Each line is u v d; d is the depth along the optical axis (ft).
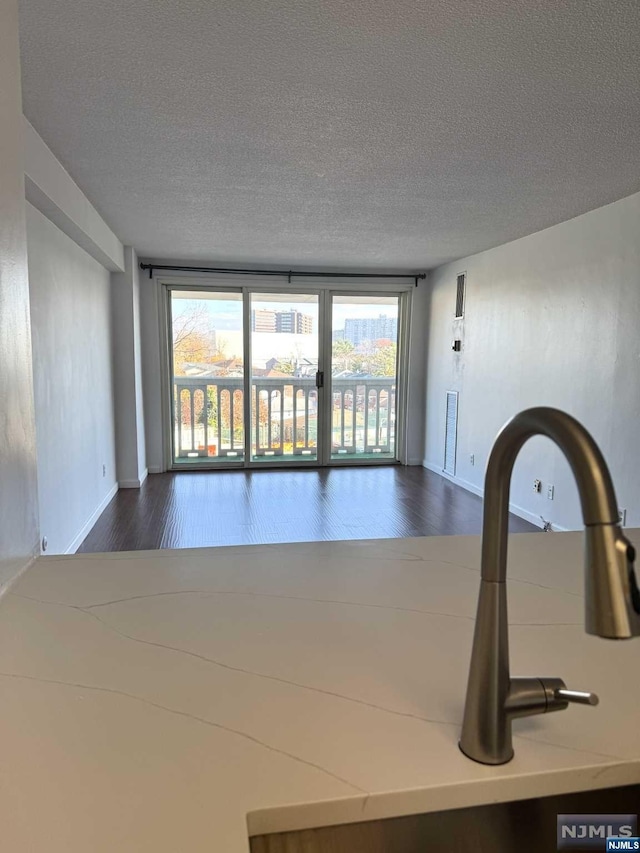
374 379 20.67
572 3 4.84
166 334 18.72
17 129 3.32
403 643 2.56
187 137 7.85
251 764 1.77
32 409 3.55
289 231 13.69
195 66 5.92
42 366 9.41
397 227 13.03
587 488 1.45
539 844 1.84
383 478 18.61
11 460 3.14
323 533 12.82
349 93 6.51
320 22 5.13
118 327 16.14
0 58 3.05
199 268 18.33
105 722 1.96
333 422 20.53
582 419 11.60
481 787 1.74
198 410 19.51
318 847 1.70
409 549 3.89
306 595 3.08
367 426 20.84
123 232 13.96
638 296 10.05
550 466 12.63
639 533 4.17
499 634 1.80
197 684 2.20
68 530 11.07
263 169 9.13
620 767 1.82
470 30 5.24
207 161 8.79
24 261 3.41
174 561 3.59
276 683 2.22
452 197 10.60
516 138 7.80
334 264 18.54
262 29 5.24
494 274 15.23
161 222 12.82
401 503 15.44
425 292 19.99
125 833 1.50
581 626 2.78
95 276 13.74
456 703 2.11
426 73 6.05
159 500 15.46
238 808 1.60
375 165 8.91
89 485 12.97
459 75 6.08
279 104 6.80
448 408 18.31
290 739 1.89
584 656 2.48
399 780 1.72
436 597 3.08
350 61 5.81
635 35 5.31
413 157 8.54
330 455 20.56
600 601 1.38
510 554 3.86
